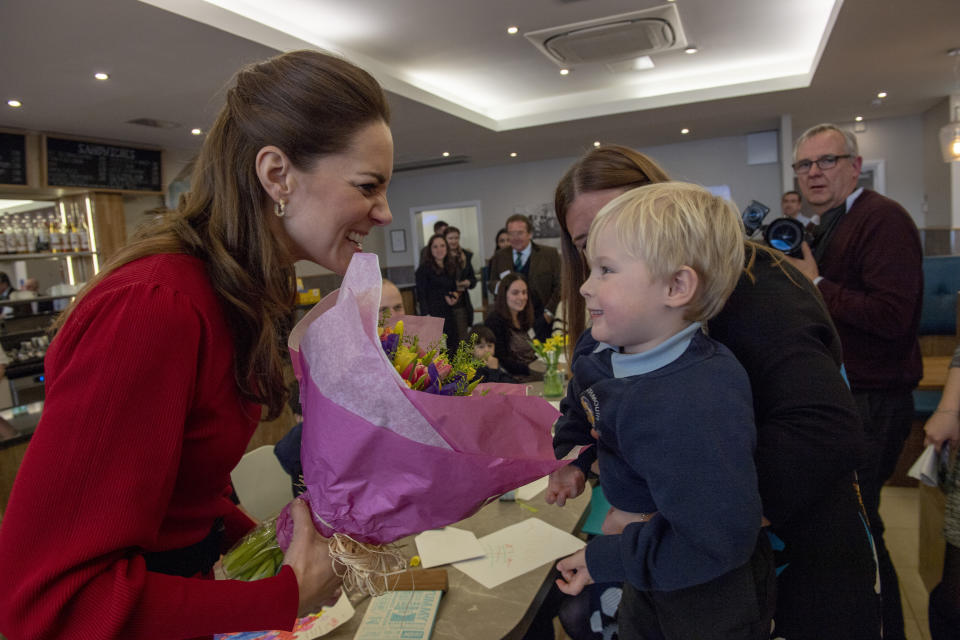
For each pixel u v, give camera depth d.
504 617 1.24
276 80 0.79
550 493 1.14
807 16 5.02
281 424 4.09
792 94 6.35
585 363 1.01
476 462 0.77
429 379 0.87
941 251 4.86
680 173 9.11
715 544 0.76
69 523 0.62
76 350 0.66
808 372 0.87
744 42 5.59
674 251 0.83
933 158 7.62
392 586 1.33
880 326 1.95
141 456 0.66
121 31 3.27
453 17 4.43
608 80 6.61
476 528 1.64
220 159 0.81
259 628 0.74
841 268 2.09
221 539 1.01
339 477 0.79
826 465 0.84
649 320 0.86
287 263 0.88
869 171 8.45
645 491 0.92
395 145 7.54
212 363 0.76
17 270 5.52
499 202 10.20
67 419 0.63
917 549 2.82
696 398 0.80
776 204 8.73
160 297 0.70
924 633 2.17
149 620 0.65
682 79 6.74
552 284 4.83
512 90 6.73
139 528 0.65
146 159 6.20
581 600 1.69
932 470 1.75
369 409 0.76
